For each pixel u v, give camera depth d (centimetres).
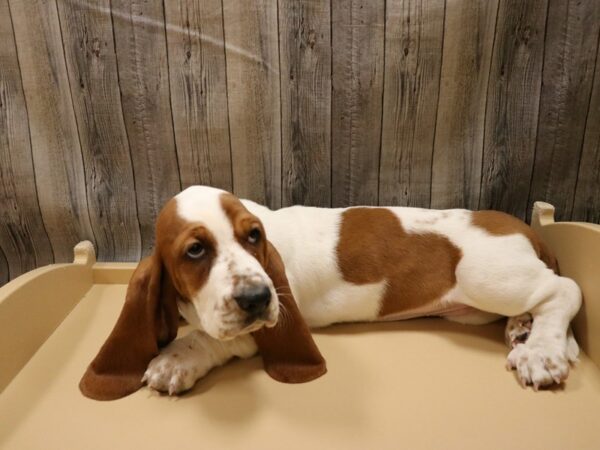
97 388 105
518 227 125
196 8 134
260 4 134
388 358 117
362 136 146
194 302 99
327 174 150
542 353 108
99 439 94
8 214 150
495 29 134
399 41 137
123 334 106
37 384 110
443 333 127
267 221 124
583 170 146
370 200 152
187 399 104
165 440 94
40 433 96
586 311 120
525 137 144
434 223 128
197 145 146
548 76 138
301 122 144
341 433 94
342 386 107
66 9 133
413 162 148
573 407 100
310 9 134
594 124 141
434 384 108
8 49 135
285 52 138
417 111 143
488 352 119
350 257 125
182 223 99
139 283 106
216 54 138
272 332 109
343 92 142
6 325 110
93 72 138
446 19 134
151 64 138
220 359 112
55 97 140
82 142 145
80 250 148
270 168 149
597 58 135
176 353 108
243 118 144
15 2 132
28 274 123
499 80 139
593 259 117
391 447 91
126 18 134
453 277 125
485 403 102
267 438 94
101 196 151
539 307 118
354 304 127
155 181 150
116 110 142
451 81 139
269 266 107
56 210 151
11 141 143
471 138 145
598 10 131
